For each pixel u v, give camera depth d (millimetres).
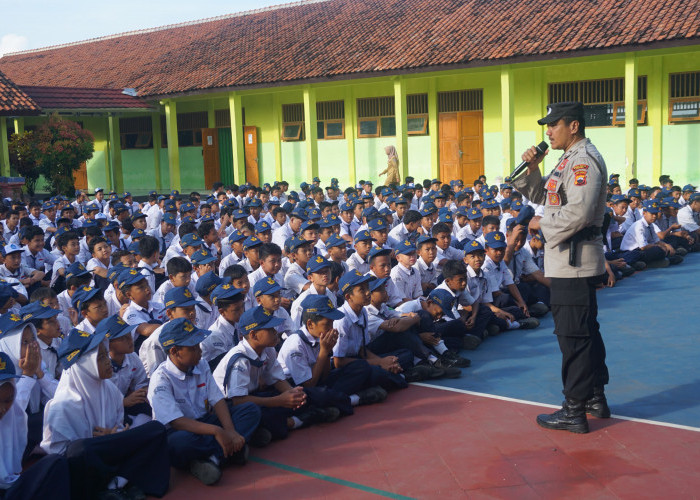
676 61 16422
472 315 7117
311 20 22906
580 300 4758
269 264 7156
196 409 4719
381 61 17859
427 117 19922
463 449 4660
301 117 22172
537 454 4527
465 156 19562
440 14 19609
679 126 16641
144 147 25047
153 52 25203
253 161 23172
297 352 5371
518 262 8234
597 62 17281
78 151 20094
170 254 8883
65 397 4324
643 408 5227
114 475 4230
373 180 21078
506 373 6207
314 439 4961
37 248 9219
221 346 5629
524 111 18359
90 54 27391
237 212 10188
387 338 6277
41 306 5250
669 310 8023
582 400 4820
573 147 4820
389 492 4129
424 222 9797
